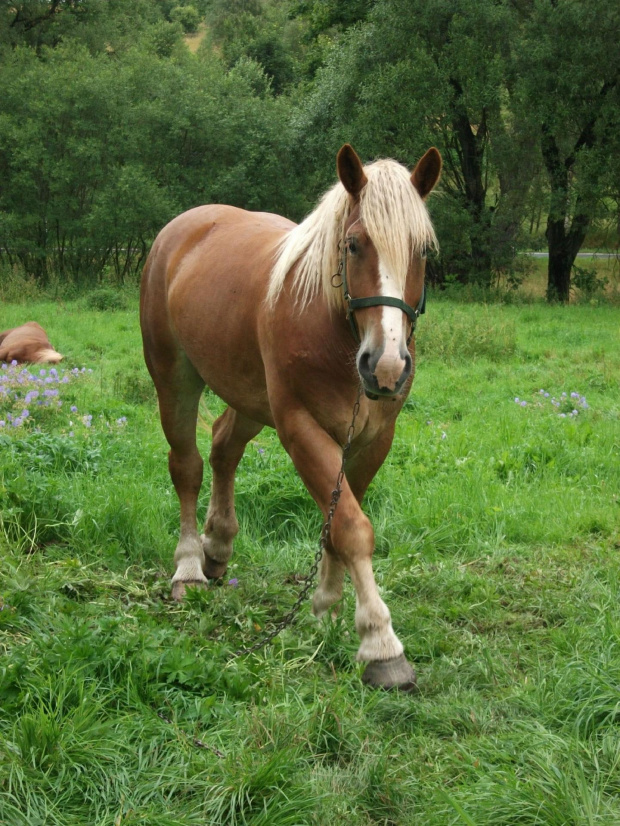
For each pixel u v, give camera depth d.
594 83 19.47
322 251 3.24
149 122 21.41
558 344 12.84
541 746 2.61
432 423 7.50
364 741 2.69
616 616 3.66
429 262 22.89
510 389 9.24
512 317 16.48
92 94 20.36
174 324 4.30
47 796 2.36
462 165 21.86
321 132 21.70
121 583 4.09
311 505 5.25
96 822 2.27
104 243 20.50
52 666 2.93
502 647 3.50
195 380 4.50
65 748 2.50
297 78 42.41
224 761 2.49
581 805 2.28
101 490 5.05
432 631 3.60
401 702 2.92
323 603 3.68
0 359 10.12
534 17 19.20
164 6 67.19
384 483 5.58
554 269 21.94
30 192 20.23
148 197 20.08
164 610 3.77
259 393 3.80
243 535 4.92
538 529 4.95
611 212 20.56
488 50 19.66
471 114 20.44
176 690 2.94
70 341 12.26
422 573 4.27
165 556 4.57
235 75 23.72
